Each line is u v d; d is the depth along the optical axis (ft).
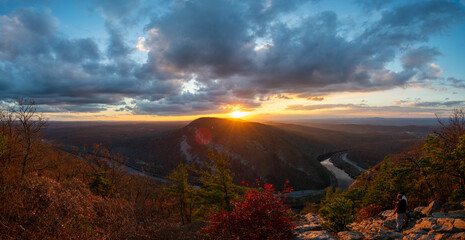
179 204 76.02
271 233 25.35
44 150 69.00
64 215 28.91
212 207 54.54
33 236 21.27
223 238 26.61
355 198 50.37
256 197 28.78
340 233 30.40
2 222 21.33
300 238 27.94
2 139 43.09
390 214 35.40
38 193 28.89
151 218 36.50
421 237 24.12
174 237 30.76
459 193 31.17
